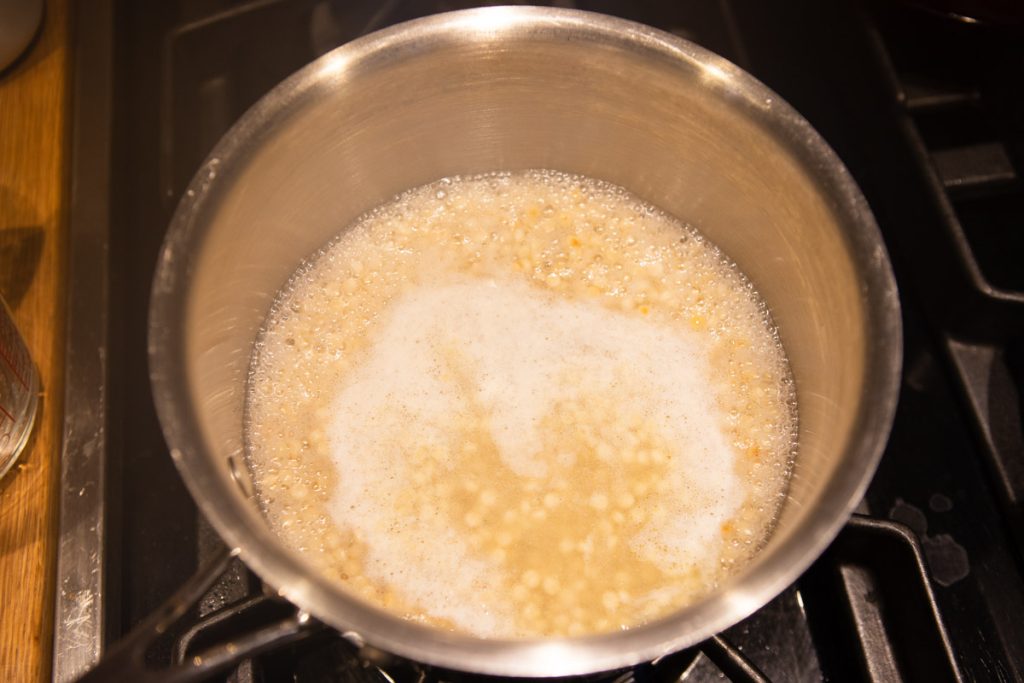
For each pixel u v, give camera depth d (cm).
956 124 53
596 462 44
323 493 43
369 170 45
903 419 50
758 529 43
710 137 42
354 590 41
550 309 46
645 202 48
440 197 48
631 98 43
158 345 37
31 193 48
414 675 43
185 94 53
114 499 45
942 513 48
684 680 44
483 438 44
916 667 43
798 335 44
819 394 42
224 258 41
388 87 42
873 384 37
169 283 38
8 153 48
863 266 38
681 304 47
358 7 55
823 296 41
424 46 41
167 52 53
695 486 44
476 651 34
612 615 41
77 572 43
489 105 44
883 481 49
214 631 41
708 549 43
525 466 43
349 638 35
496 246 47
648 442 44
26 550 43
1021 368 49
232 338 43
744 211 44
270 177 41
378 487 43
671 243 48
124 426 47
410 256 47
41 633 42
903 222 52
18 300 47
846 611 45
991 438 49
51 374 46
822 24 55
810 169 39
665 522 43
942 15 51
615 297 47
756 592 35
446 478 43
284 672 44
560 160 47
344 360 45
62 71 50
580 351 45
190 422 37
